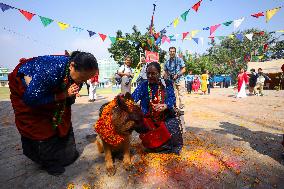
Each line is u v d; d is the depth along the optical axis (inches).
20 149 177.5
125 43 1127.6
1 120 289.9
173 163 143.1
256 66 1152.2
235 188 117.5
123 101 126.6
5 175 135.4
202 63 1536.7
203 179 125.7
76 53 124.6
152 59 368.8
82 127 249.1
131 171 135.8
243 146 176.4
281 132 217.6
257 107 390.0
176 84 220.2
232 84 1824.6
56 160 137.3
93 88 518.3
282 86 1003.9
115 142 128.0
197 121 269.7
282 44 1008.2
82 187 121.2
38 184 125.0
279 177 128.2
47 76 117.3
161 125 155.9
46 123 130.6
